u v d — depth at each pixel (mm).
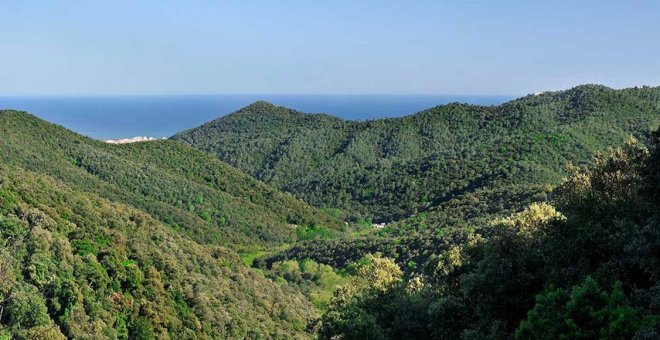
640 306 12852
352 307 24953
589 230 16641
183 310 42375
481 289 17891
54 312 34125
